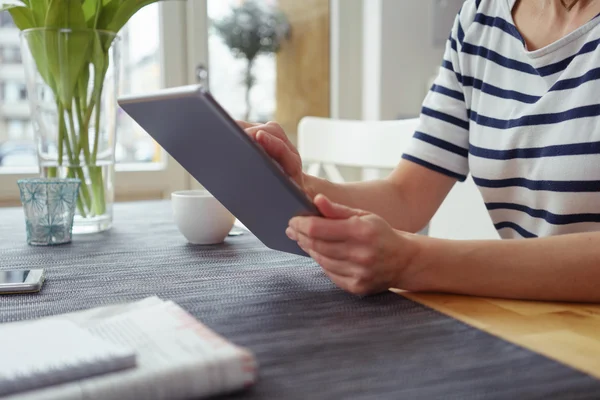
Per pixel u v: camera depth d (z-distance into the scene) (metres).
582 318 0.54
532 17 0.91
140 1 1.03
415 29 2.36
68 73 0.96
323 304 0.58
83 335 0.39
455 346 0.47
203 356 0.36
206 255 0.83
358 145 1.46
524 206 0.94
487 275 0.60
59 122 0.97
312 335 0.49
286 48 2.37
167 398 0.35
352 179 2.41
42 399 0.32
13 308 0.58
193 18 2.17
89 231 1.01
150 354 0.37
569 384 0.39
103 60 0.99
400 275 0.61
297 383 0.39
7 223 1.15
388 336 0.49
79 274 0.71
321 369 0.42
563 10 0.88
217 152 0.59
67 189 0.91
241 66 2.30
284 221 0.65
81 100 0.98
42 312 0.56
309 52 2.41
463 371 0.42
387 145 1.37
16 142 2.04
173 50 2.16
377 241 0.58
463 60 0.99
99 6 0.98
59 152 0.98
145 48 2.14
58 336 0.39
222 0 2.24
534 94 0.89
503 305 0.58
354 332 0.50
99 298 0.61
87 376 0.34
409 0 2.34
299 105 2.42
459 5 2.41
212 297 0.61
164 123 0.60
